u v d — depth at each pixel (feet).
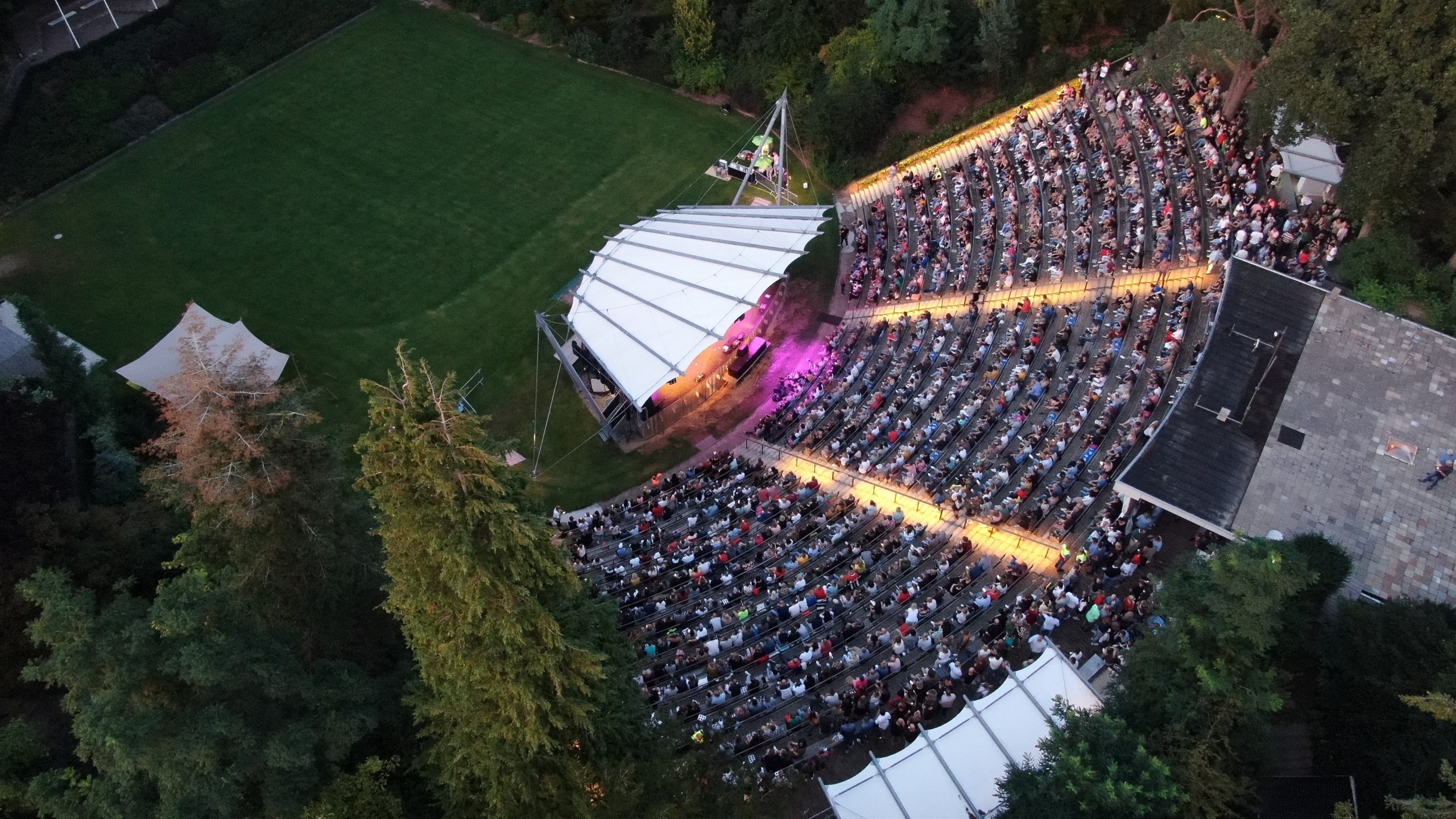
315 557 125.29
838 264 236.84
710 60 286.87
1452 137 154.10
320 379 217.15
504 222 254.06
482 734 105.40
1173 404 155.02
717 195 260.62
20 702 136.56
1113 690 121.80
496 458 95.45
